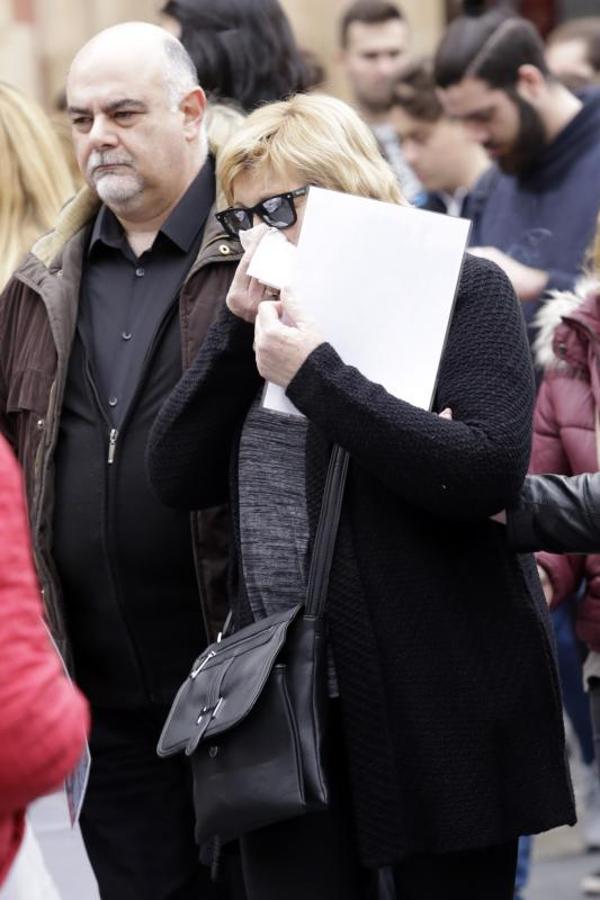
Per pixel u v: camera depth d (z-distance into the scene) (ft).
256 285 27.14
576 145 43.21
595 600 31.89
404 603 26.43
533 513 27.12
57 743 18.65
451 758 26.37
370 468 25.90
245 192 27.66
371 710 26.32
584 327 31.89
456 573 26.63
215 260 31.40
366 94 55.42
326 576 26.50
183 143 32.35
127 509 31.71
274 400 26.78
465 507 25.91
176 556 31.71
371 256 26.30
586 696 43.14
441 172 49.88
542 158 43.50
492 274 27.35
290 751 26.03
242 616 27.86
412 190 50.29
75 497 32.04
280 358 26.11
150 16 62.23
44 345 32.40
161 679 32.24
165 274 32.42
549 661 27.22
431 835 26.37
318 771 25.93
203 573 31.30
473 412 26.18
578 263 42.86
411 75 49.60
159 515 31.63
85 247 33.06
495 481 25.91
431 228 26.30
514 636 26.81
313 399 25.95
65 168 36.81
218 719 26.40
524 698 26.78
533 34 43.39
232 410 28.43
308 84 40.45
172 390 30.99
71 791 24.30
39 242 33.09
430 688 26.37
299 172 27.25
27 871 21.44
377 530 26.55
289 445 27.73
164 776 32.86
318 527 26.66
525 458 26.40
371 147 27.78
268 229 26.91
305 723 26.09
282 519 27.58
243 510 27.91
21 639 18.49
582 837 46.26
